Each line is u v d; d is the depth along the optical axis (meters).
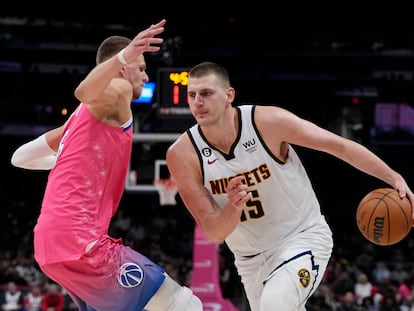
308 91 23.78
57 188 4.00
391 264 18.81
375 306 14.52
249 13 23.08
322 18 23.47
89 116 4.04
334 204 25.20
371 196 4.46
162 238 21.84
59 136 4.66
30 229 23.41
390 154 24.33
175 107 12.07
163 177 13.95
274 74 23.66
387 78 23.84
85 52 23.64
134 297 4.02
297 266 4.46
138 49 3.74
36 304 14.67
